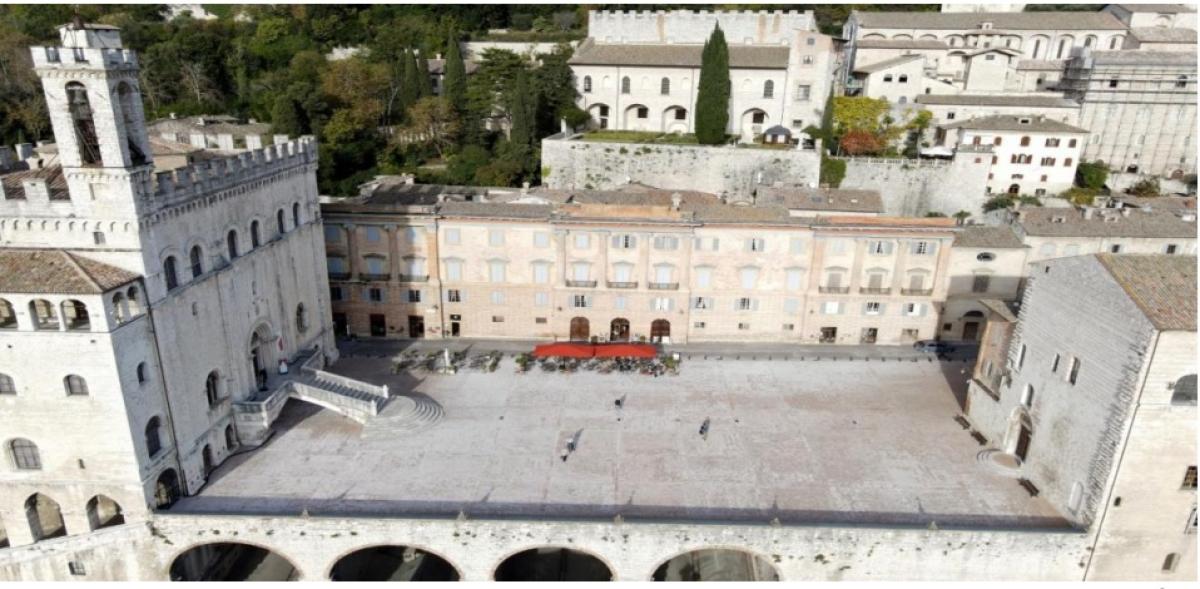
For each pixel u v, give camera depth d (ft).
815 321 260.62
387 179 325.83
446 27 468.75
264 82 413.59
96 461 151.12
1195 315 139.85
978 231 265.13
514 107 357.82
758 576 179.83
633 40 427.74
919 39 455.63
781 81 376.68
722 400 218.59
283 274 205.98
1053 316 169.37
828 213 276.82
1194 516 154.61
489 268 256.32
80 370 143.64
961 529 155.43
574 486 172.45
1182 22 469.57
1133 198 345.10
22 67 346.13
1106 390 150.71
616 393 222.07
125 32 428.15
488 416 206.59
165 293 153.79
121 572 160.86
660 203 274.16
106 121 135.44
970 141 372.58
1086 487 156.66
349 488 170.19
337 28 464.24
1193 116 408.87
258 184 190.19
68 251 145.89
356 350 254.27
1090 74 413.80
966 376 238.07
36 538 161.68
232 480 172.86
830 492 171.94
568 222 245.45
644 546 155.53
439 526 154.30
